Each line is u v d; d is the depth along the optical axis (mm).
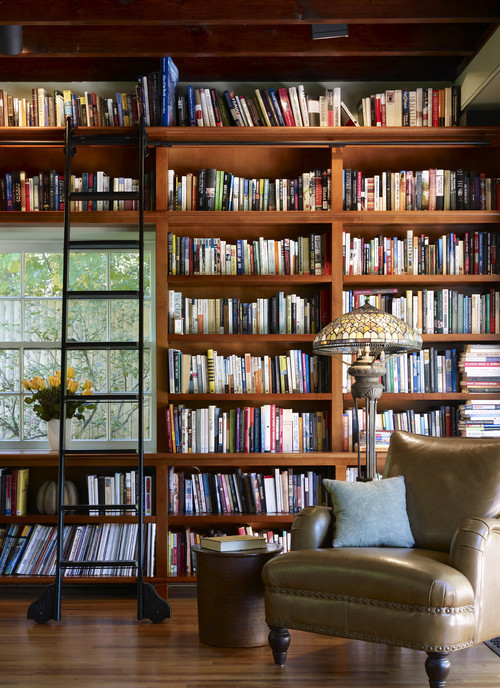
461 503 3574
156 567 4664
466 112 4867
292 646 3703
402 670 3342
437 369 4871
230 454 4664
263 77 5086
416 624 2967
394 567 3062
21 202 4922
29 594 4770
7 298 5285
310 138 4801
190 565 4703
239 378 4852
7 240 5293
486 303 4879
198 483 4793
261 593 3678
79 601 4598
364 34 4660
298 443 4840
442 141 4805
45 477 5086
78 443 5211
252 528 4957
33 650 3619
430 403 5086
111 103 4828
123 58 5039
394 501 3617
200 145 4781
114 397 4281
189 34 4648
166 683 3160
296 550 3475
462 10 4098
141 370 4277
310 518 3568
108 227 5004
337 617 3186
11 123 4828
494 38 4230
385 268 4902
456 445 3773
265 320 4898
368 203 4875
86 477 5027
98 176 4926
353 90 5137
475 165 5148
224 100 4859
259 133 4773
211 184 4871
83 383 5172
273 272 4910
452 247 4910
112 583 4648
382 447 4711
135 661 3451
